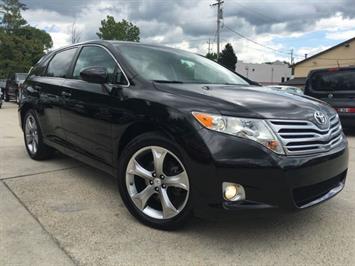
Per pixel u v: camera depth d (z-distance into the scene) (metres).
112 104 3.79
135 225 3.48
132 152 3.49
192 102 3.20
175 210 3.26
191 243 3.17
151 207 3.49
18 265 2.78
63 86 4.74
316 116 3.31
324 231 3.45
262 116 3.02
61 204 3.97
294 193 3.04
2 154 6.24
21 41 46.44
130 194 3.56
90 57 4.56
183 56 4.68
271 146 2.95
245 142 2.93
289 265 2.86
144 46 4.54
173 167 3.29
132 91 3.66
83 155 4.46
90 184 4.64
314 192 3.26
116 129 3.74
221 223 3.55
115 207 3.91
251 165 2.89
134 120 3.51
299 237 3.33
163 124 3.23
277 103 3.29
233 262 2.90
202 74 4.39
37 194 4.27
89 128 4.19
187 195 3.15
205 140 2.99
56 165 5.50
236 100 3.22
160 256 2.96
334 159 3.35
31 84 5.71
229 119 3.00
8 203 3.97
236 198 2.95
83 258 2.90
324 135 3.31
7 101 22.59
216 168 2.94
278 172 2.92
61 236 3.24
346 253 3.05
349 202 4.20
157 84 3.63
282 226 3.54
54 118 4.97
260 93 3.65
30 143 5.88
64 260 2.86
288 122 3.08
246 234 3.36
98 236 3.26
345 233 3.42
